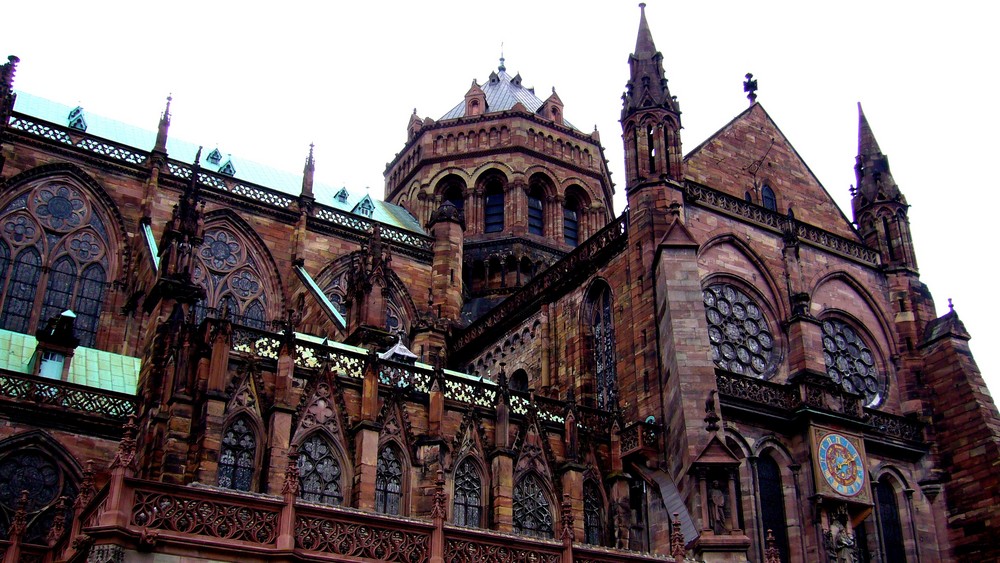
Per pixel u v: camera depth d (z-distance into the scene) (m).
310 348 47.88
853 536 53.66
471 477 49.31
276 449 43.44
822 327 61.47
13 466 46.47
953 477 60.88
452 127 97.12
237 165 82.69
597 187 98.12
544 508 50.56
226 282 70.56
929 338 65.50
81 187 66.75
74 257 65.06
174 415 41.75
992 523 57.81
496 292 87.94
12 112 65.75
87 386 49.75
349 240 77.31
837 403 56.62
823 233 66.81
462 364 75.69
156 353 46.38
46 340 52.34
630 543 51.50
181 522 29.12
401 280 78.12
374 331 59.66
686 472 49.69
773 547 43.91
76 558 29.58
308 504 31.20
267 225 73.62
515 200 93.06
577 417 54.00
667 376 53.75
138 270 64.50
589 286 63.72
